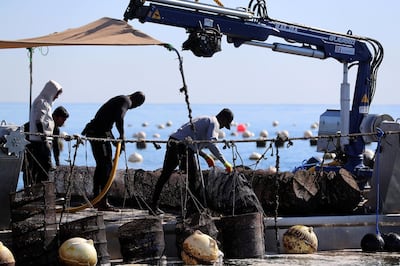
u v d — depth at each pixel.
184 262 21.47
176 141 23.33
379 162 25.59
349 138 29.14
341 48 29.06
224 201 23.75
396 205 25.69
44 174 24.52
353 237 24.62
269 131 130.00
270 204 25.11
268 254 23.36
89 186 28.19
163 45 22.25
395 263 22.05
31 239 20.59
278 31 27.91
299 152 75.88
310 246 23.41
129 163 66.50
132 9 25.25
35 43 22.22
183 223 22.03
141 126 146.00
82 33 23.59
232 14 26.61
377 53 29.58
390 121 27.52
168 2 25.53
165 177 24.12
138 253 21.41
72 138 21.58
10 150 21.38
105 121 24.64
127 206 27.55
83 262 19.95
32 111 24.67
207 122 23.75
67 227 20.72
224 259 22.33
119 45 21.77
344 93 29.19
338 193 25.11
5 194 21.67
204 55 25.59
